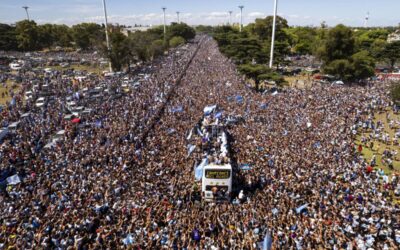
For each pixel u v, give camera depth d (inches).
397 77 3582.7
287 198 1016.9
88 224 852.0
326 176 1160.2
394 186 1157.7
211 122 1688.0
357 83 3257.9
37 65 4170.8
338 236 830.5
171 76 3122.5
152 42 4702.3
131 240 785.6
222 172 1048.8
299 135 1581.0
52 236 786.2
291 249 777.6
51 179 1072.8
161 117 1867.6
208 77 3127.5
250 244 796.6
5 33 5856.3
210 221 906.1
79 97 2266.2
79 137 1482.5
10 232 800.3
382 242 841.5
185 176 1186.0
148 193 1038.4
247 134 1622.8
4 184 1047.0
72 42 7327.8
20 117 1813.5
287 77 3769.7
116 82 2869.1
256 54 3641.7
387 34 5792.3
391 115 2105.1
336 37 3518.7
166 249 770.8
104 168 1180.5
